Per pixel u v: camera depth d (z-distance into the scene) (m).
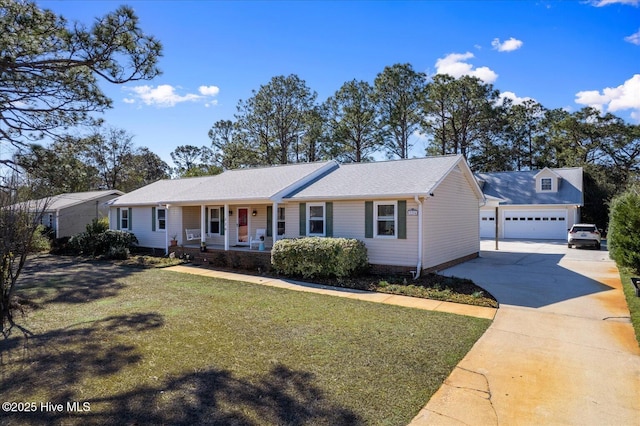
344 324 6.41
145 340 5.59
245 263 12.95
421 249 10.78
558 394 3.99
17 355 5.05
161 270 12.88
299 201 13.20
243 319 6.71
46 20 8.64
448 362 4.79
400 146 30.95
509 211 25.34
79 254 17.78
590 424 3.43
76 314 7.10
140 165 42.62
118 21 8.90
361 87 29.84
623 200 12.12
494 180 27.69
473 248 15.42
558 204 23.67
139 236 19.20
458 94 28.67
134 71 9.57
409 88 29.11
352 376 4.36
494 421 3.48
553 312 7.17
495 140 32.66
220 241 17.41
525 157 37.56
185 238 17.67
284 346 5.33
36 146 10.85
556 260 14.20
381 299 8.39
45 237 20.33
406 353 5.09
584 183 28.55
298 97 30.47
